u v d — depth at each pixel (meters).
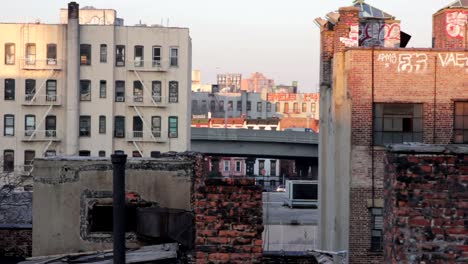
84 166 15.27
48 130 80.81
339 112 28.88
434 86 27.92
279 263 13.62
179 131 83.06
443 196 7.04
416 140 27.97
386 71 27.97
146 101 82.31
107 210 15.42
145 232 13.16
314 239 38.56
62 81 81.00
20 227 17.70
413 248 7.05
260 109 162.75
